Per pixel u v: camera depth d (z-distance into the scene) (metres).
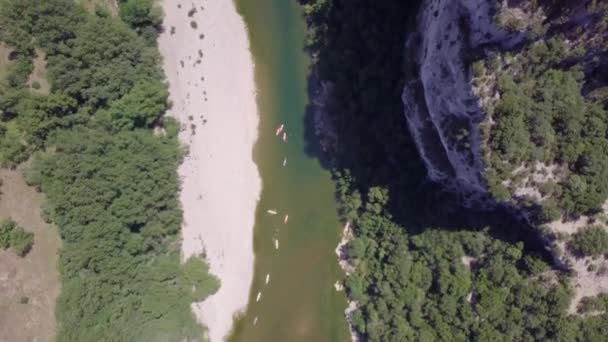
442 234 43.00
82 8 45.12
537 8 28.67
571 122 32.69
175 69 49.91
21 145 43.62
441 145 39.41
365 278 48.97
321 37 49.09
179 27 49.72
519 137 31.89
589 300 37.00
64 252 44.91
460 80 32.22
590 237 34.75
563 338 37.34
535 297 38.75
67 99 44.66
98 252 45.88
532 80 32.31
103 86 46.09
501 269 40.28
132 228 49.00
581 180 33.41
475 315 41.88
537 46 30.59
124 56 46.84
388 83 44.06
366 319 48.41
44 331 44.78
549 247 36.97
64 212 44.78
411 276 45.03
